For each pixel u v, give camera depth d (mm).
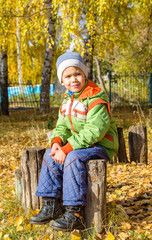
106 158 2102
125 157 4422
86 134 1954
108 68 24750
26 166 2617
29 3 7801
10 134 7633
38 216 1984
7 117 12055
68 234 2285
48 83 12109
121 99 16281
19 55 21000
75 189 1916
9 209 2955
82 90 2121
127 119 9539
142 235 2094
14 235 2453
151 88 15711
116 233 2150
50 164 2051
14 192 3424
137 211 2529
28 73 24875
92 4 6812
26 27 7734
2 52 12383
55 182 2029
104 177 2021
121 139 4367
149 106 14758
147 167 4004
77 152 1968
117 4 9602
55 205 2018
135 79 16781
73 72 2068
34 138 6973
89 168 1999
